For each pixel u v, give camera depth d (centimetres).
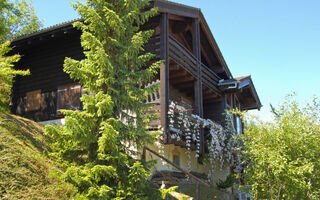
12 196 505
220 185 1159
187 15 1127
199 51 1188
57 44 1162
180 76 1128
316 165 720
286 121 746
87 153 636
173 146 1054
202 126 1084
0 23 1688
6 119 742
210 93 1345
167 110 903
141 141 671
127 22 738
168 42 988
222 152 1177
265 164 709
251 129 805
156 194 621
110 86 659
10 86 1060
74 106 1057
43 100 1134
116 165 604
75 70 638
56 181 603
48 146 729
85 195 536
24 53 1223
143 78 708
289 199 698
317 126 747
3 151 597
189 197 848
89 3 719
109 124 604
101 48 623
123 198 570
